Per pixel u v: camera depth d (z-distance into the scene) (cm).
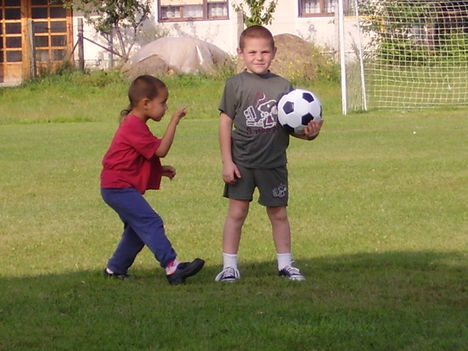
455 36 4403
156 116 1234
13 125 3812
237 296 1141
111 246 1498
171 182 2155
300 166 2364
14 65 5972
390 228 1595
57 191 2084
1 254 1448
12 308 1099
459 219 1669
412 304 1090
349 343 942
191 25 5875
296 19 5806
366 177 2166
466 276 1239
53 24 5916
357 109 4069
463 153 2569
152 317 1046
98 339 970
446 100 4206
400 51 4419
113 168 1227
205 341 954
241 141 1232
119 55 5734
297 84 4609
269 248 1451
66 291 1186
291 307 1080
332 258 1376
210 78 4803
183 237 1546
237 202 1245
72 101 4453
